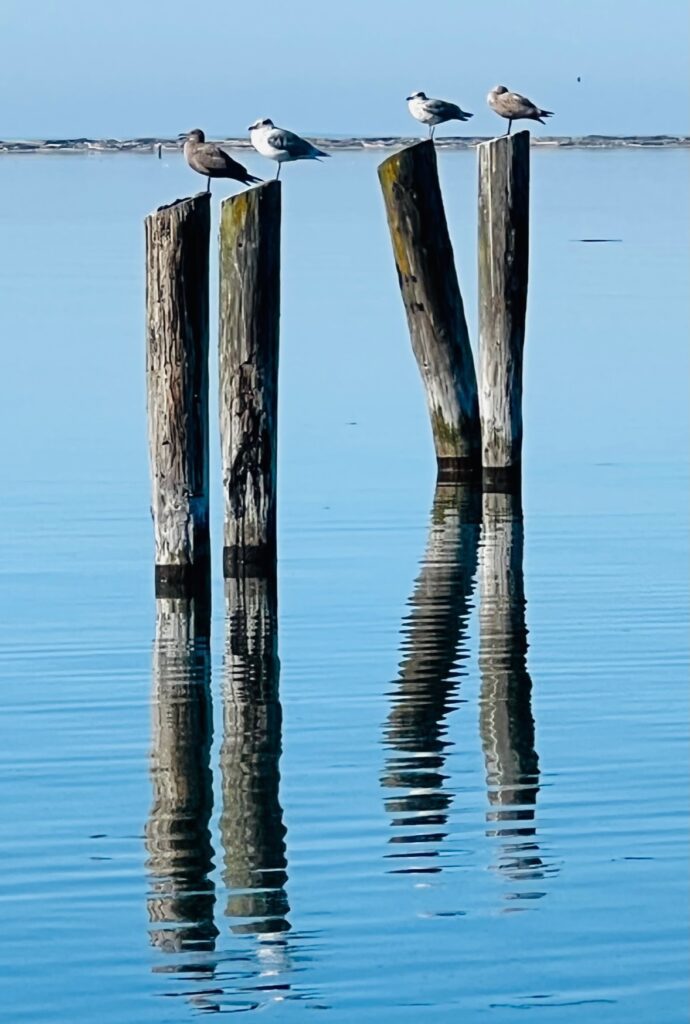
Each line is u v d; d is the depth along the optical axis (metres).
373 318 103.25
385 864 29.52
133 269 129.50
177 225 45.47
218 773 34.16
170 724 37.34
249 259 47.62
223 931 27.14
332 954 26.28
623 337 96.69
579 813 31.72
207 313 46.81
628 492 61.59
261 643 43.59
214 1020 24.50
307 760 34.88
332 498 60.75
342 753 35.28
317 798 32.72
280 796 32.88
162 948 26.58
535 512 58.62
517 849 30.05
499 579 49.78
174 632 44.62
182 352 46.34
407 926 27.14
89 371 86.19
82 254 142.12
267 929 27.14
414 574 50.50
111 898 28.34
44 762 34.94
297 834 30.94
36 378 84.31
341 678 40.59
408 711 38.03
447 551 53.25
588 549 53.41
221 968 25.97
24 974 25.83
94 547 53.62
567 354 91.56
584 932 26.84
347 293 114.75
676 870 29.03
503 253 59.53
